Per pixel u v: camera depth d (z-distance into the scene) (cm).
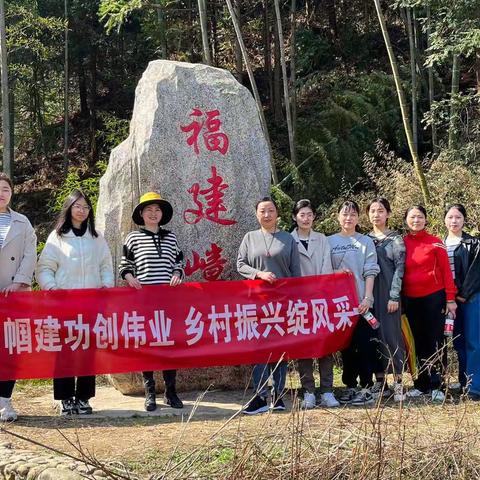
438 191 955
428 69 1337
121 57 1703
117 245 605
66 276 534
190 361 541
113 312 536
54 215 1455
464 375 568
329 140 1252
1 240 516
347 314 550
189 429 475
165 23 1416
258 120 630
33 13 1412
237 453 377
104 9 1109
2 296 521
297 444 359
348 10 1592
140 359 538
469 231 877
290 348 544
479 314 556
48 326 527
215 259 608
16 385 675
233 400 571
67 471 377
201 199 606
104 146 1681
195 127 609
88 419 517
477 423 464
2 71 1115
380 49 1554
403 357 555
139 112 619
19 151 1831
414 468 365
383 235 572
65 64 1536
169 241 555
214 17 1466
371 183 1170
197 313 546
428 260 557
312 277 552
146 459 409
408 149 1320
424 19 1007
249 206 616
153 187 598
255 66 1666
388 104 1327
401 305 566
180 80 613
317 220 1070
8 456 410
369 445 364
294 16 1280
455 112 1008
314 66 1546
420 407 510
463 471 363
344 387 617
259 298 550
